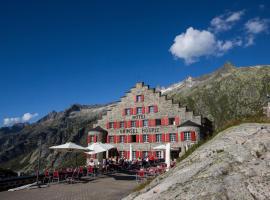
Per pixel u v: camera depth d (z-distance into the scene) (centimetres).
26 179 2727
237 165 1229
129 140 5684
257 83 17775
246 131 1589
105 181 2758
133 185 2456
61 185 2528
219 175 1174
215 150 1476
